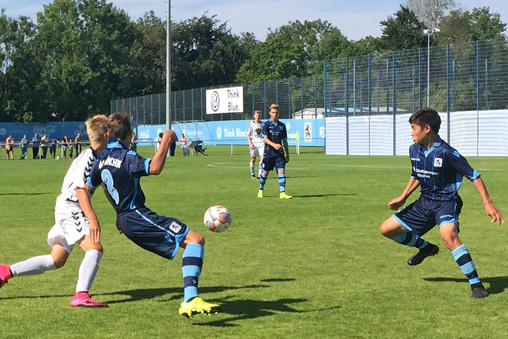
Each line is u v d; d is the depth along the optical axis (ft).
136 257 26.21
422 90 123.85
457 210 19.83
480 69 116.57
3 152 192.85
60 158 147.54
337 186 58.44
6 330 16.24
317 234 31.63
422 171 19.89
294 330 15.97
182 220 37.65
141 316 17.46
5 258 26.45
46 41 277.44
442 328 16.01
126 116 18.69
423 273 22.53
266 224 35.29
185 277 16.93
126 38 310.86
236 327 16.29
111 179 17.79
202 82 326.24
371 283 21.08
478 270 22.91
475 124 117.39
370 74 132.05
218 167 94.07
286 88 169.48
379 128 130.93
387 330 15.88
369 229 33.09
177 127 200.13
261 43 309.83
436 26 289.33
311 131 163.73
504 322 16.51
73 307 18.45
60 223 18.95
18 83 257.55
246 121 179.22
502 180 61.36
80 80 272.72
